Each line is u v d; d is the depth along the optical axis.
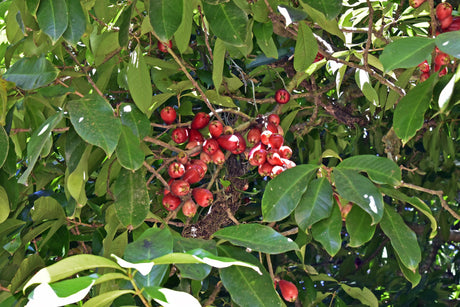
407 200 1.77
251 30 1.86
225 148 1.97
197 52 2.53
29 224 2.14
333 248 1.69
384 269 3.19
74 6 1.69
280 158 1.90
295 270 2.68
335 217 1.71
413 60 1.60
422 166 2.82
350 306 2.68
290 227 2.31
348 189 1.69
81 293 1.34
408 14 2.25
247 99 2.20
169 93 2.01
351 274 3.11
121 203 1.80
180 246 1.66
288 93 2.16
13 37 1.94
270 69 2.41
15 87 1.84
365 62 1.98
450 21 1.85
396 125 1.74
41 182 2.28
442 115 2.44
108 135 1.67
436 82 1.74
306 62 1.96
